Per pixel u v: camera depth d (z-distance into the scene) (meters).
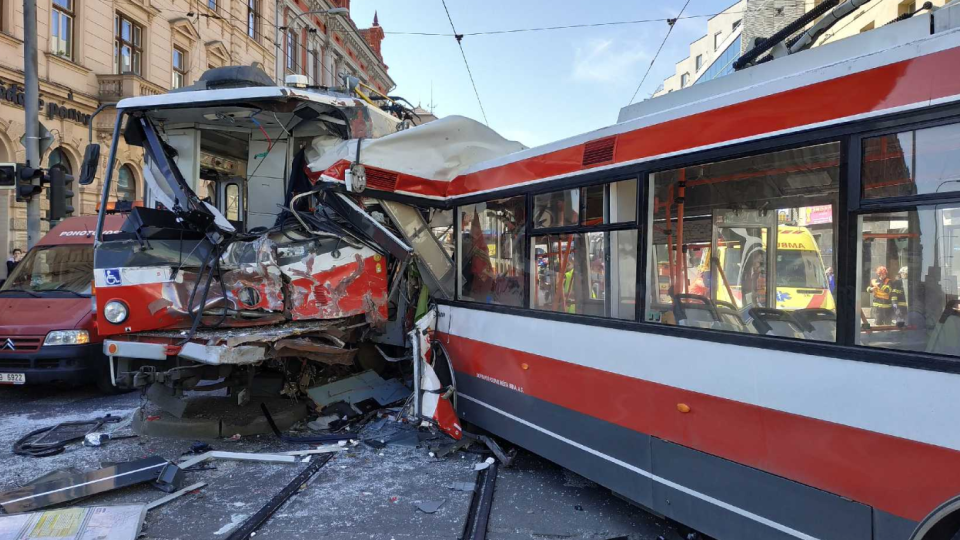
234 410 6.21
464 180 5.79
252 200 7.02
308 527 3.94
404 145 5.91
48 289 8.15
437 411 5.34
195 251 5.70
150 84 19.91
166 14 21.86
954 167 2.29
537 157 4.70
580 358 4.16
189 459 5.12
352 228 6.14
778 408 2.86
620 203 3.91
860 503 2.52
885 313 2.50
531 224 4.77
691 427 3.32
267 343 5.22
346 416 6.34
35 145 10.98
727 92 3.44
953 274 2.29
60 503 4.07
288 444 5.69
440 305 6.09
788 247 2.89
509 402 4.96
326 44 34.22
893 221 2.47
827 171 2.72
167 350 5.21
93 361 7.38
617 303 3.92
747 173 3.09
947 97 2.30
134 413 6.42
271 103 5.93
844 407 2.59
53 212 8.93
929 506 2.29
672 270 3.52
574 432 4.22
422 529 3.91
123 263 5.33
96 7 18.77
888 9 18.20
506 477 4.86
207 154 7.21
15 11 16.25
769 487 2.89
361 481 4.77
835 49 2.98
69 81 17.78
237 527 3.91
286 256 5.75
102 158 18.56
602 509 4.25
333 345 5.93
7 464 5.09
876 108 2.53
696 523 3.29
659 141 3.58
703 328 3.30
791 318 2.87
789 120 2.86
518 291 4.94
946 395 2.26
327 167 6.09
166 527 3.90
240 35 26.48
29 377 7.05
